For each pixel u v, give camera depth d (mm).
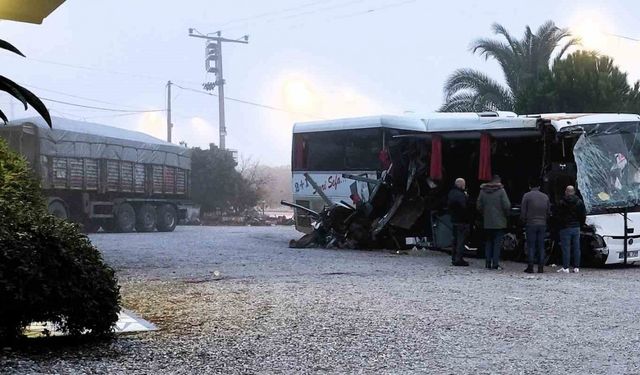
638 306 9188
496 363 6152
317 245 19500
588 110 26188
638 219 14633
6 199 7730
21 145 24438
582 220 13641
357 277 12297
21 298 6008
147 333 7203
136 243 21328
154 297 9750
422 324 7820
